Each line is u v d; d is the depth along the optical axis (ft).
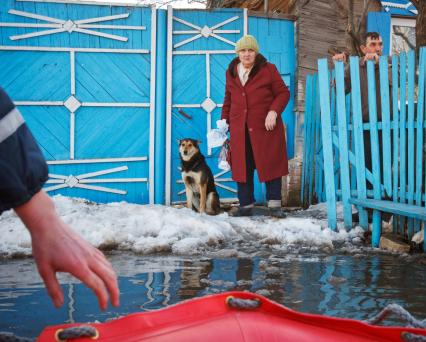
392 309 4.00
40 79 21.94
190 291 9.19
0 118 2.56
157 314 3.33
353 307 8.20
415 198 14.64
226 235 15.37
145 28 22.80
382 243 14.26
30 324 7.16
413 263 12.00
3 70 21.57
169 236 14.60
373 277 10.46
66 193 22.26
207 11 23.41
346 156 16.33
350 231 15.87
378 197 16.12
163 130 22.94
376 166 16.14
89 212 16.63
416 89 16.35
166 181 23.12
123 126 22.80
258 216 18.72
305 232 15.43
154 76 22.89
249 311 3.51
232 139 19.10
